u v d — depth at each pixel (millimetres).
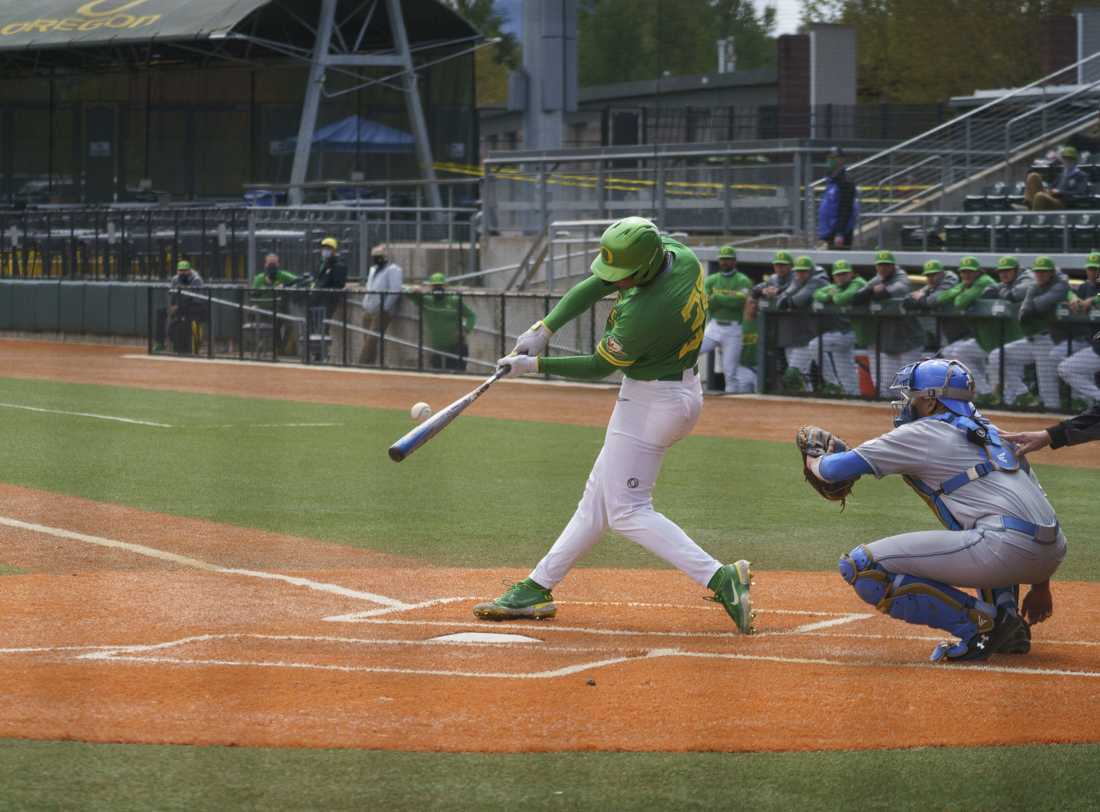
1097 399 40312
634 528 16297
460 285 69812
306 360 61156
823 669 14430
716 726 12344
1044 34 69688
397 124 89438
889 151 57812
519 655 14953
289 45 85500
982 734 12195
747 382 48875
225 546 22203
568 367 16141
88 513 25172
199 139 89812
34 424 39312
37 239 79625
